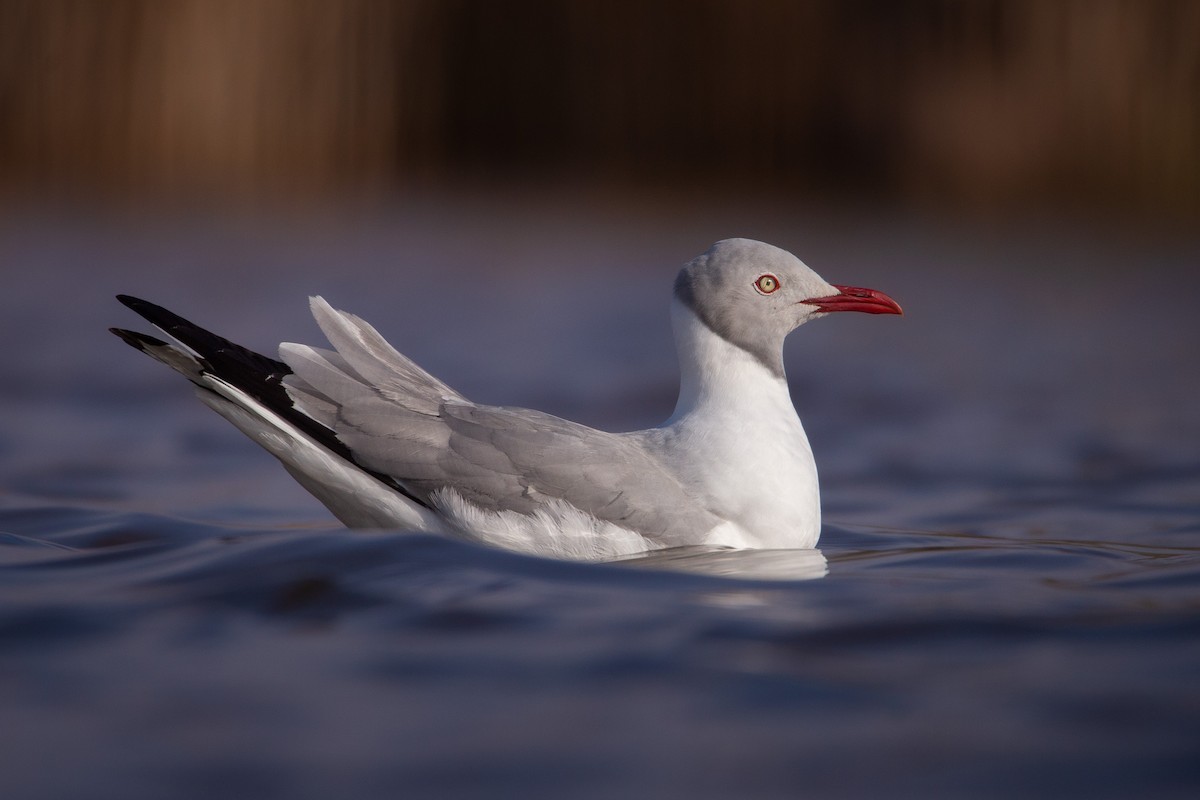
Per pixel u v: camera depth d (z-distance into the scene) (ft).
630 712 17.94
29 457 40.73
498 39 122.83
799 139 121.49
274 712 17.90
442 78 120.67
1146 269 84.38
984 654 20.40
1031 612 22.71
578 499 27.99
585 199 115.85
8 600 22.90
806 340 66.18
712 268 30.78
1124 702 18.30
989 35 116.67
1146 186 113.29
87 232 91.40
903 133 119.03
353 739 17.07
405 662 19.75
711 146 123.03
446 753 16.70
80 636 20.93
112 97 106.32
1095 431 45.98
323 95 112.06
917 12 118.42
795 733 17.34
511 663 19.74
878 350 62.90
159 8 106.22
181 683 18.94
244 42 108.78
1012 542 30.71
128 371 55.26
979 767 16.37
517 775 16.14
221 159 108.99
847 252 89.66
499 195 117.39
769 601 23.44
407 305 71.41
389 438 28.32
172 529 29.78
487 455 28.19
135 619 21.77
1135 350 61.31
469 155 123.65
